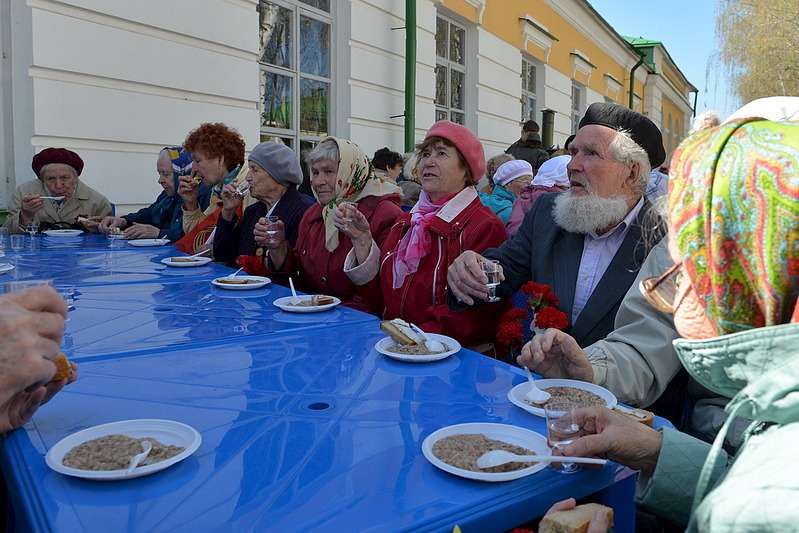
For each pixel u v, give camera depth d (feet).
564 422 3.48
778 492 2.08
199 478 3.10
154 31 16.07
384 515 2.78
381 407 4.16
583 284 6.89
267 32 20.56
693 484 3.19
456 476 3.16
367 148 24.56
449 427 3.67
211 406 4.13
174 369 4.95
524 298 8.13
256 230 10.28
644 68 67.92
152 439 3.54
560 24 42.16
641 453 3.34
